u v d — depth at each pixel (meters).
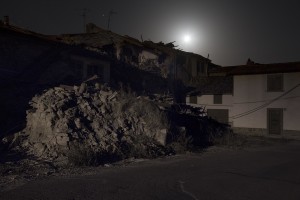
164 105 23.72
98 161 13.27
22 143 14.27
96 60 27.02
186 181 10.17
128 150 15.13
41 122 14.95
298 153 18.70
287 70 30.06
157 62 37.34
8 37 21.33
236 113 33.16
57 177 10.37
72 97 17.19
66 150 13.51
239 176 11.20
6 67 21.05
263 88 31.69
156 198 8.22
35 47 22.86
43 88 18.95
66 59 24.33
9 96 17.00
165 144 17.02
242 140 24.27
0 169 11.03
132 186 9.34
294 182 10.51
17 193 8.39
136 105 18.69
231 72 33.12
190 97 36.19
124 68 31.31
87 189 8.89
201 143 20.67
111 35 35.38
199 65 44.19
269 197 8.62
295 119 29.97
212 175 11.23
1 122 15.26
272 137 30.55
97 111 16.92
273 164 14.10
